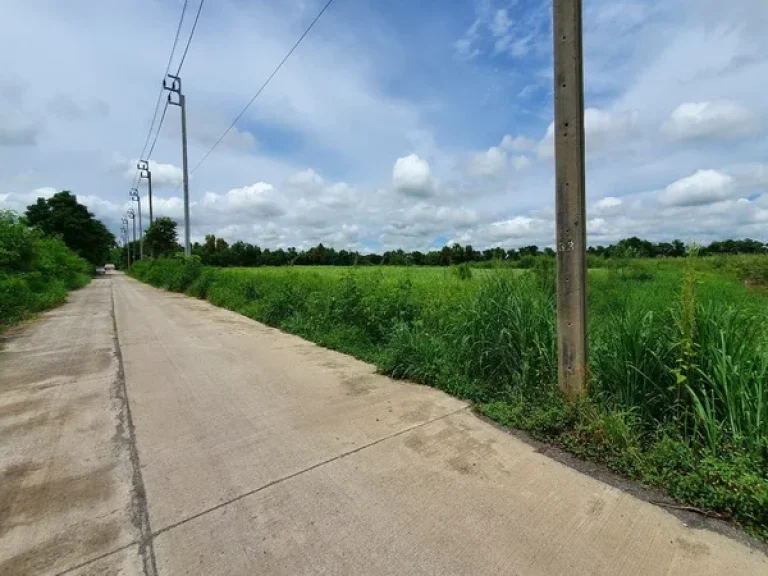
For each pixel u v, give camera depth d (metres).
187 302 13.16
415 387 4.11
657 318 3.01
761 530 1.89
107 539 1.90
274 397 3.82
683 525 1.96
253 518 2.05
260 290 10.92
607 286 6.13
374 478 2.41
